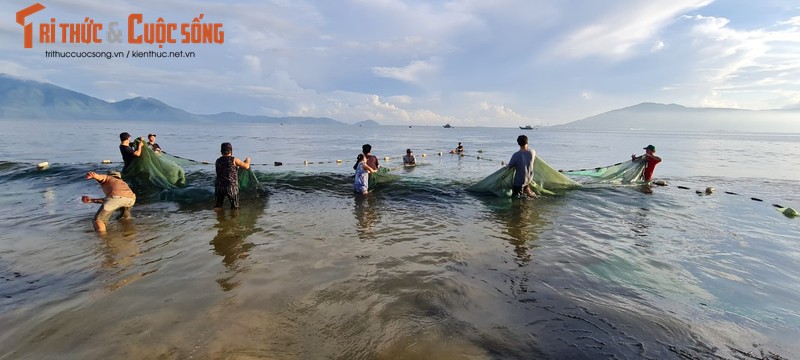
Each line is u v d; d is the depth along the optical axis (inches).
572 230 313.6
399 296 184.5
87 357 133.0
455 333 151.6
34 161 805.9
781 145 2252.7
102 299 177.6
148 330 150.6
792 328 163.0
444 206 405.4
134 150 476.4
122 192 307.6
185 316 162.1
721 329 160.2
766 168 916.6
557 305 177.8
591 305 178.7
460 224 330.6
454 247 265.3
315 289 191.6
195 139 2097.7
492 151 1480.1
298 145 1743.4
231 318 161.0
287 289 191.0
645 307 178.2
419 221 339.6
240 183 431.2
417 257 243.0
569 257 246.8
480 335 150.5
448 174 666.8
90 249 248.8
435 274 213.9
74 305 171.3
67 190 458.9
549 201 433.1
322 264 228.1
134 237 276.5
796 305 184.7
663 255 254.2
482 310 171.6
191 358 133.0
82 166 621.6
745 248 271.6
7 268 214.5
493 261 237.8
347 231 303.4
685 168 901.8
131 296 181.0
